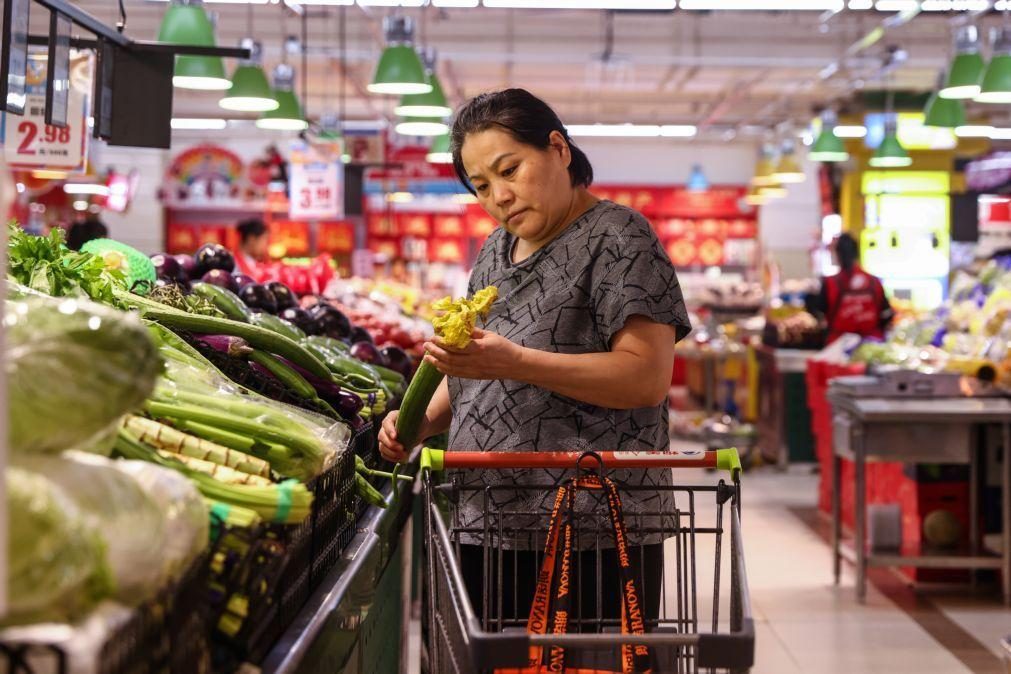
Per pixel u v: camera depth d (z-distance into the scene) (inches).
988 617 220.8
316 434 85.7
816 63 544.1
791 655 196.7
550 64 644.1
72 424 48.9
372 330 234.4
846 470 295.7
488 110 92.7
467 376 86.4
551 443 93.8
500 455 85.8
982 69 312.3
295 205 498.9
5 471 39.1
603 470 84.9
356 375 128.7
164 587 51.4
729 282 848.9
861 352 314.8
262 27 542.6
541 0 315.6
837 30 552.7
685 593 88.8
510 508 93.2
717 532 87.4
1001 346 262.7
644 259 92.7
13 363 47.6
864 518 230.7
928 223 632.4
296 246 787.4
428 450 86.1
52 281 94.3
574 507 91.0
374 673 109.9
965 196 504.7
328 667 78.4
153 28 528.7
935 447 231.1
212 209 852.0
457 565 72.6
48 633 42.8
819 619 219.5
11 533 43.8
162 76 183.2
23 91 151.6
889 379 237.9
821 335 418.9
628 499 91.7
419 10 531.2
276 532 68.5
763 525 309.6
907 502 248.7
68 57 167.2
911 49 570.3
